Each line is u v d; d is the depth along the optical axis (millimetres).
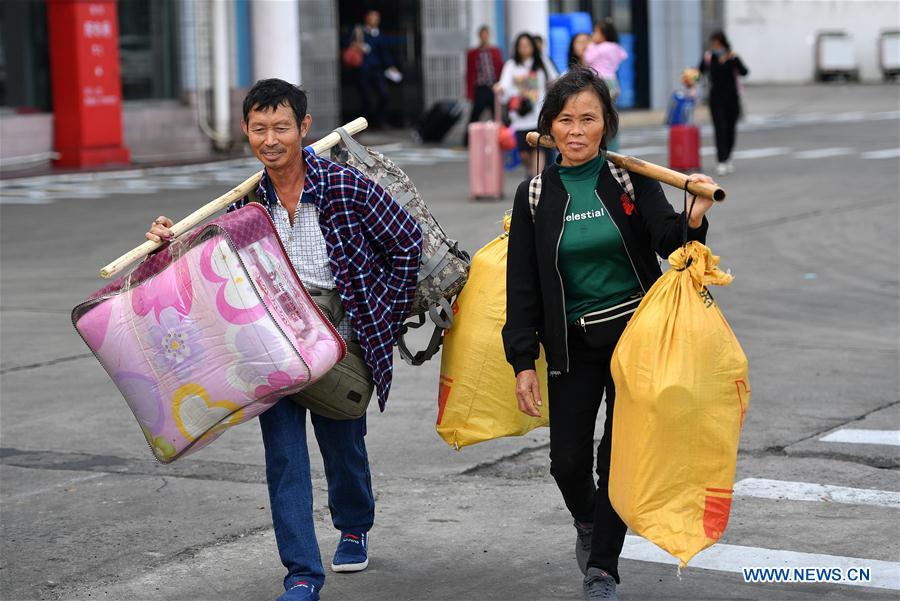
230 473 12688
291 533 8695
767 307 20172
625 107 66000
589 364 8727
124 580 9859
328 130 54844
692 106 39406
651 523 8000
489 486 12070
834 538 10391
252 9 49406
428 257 9258
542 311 8781
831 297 20797
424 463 12867
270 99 8648
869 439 13320
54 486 12352
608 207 8461
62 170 42094
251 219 8391
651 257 8625
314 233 8828
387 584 9609
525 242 8703
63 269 25031
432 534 10734
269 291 8359
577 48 36406
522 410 8680
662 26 66375
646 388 7945
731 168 39562
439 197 35062
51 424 14656
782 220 28906
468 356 9328
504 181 38594
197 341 8312
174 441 8500
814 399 14906
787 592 9266
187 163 45125
